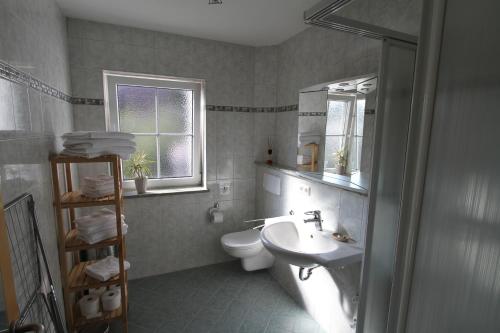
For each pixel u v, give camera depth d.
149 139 2.69
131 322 2.09
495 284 0.34
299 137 2.37
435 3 0.40
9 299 0.83
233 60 2.76
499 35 0.33
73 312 1.83
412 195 0.45
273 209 2.71
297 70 2.49
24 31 1.23
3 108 0.98
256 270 2.83
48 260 1.45
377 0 1.65
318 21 0.88
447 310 0.40
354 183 1.81
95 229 1.66
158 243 2.69
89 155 1.53
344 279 1.81
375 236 1.01
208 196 2.85
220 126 2.81
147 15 2.13
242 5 1.94
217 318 2.14
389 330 0.50
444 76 0.40
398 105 1.01
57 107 1.79
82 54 2.25
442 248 0.40
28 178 1.21
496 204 0.33
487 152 0.34
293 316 2.17
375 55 1.69
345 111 1.88
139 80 2.56
